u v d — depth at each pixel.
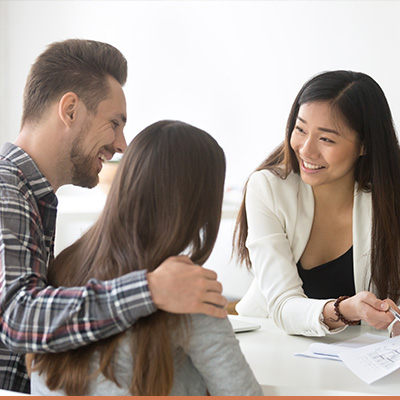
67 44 1.47
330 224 1.99
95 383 1.12
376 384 1.35
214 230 1.18
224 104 4.29
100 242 1.16
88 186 1.54
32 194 1.42
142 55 4.48
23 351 1.11
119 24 4.52
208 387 1.15
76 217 4.35
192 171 1.14
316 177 1.83
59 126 1.43
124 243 1.13
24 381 1.38
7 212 1.24
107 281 1.09
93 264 1.15
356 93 1.79
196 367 1.14
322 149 1.79
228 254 4.06
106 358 1.09
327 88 1.78
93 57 1.46
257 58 4.17
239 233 2.10
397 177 1.88
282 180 1.99
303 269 2.01
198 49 4.34
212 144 1.18
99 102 1.45
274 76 4.13
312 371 1.45
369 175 1.91
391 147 1.87
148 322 1.09
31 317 1.09
